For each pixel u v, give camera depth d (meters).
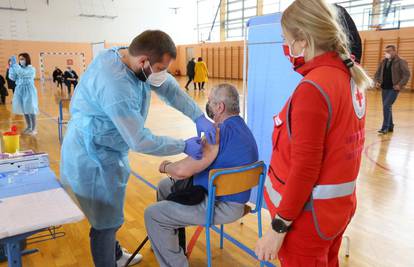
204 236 2.40
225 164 1.69
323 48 0.95
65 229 2.47
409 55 10.95
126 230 2.48
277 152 1.06
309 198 0.97
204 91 12.06
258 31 2.26
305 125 0.89
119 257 2.04
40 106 8.61
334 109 0.89
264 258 1.00
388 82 5.27
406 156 4.25
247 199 1.74
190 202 1.66
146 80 1.45
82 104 1.45
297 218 0.99
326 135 0.92
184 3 21.05
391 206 2.84
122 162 1.60
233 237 2.39
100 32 18.80
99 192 1.54
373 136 5.30
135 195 3.14
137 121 1.37
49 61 17.70
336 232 1.01
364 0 12.29
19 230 0.99
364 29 12.45
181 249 1.76
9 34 16.55
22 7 16.59
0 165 1.52
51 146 4.73
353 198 1.05
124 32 19.48
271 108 2.27
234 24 18.27
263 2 16.28
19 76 5.27
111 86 1.33
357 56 1.26
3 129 5.88
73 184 1.54
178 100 1.83
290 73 2.10
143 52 1.34
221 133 1.69
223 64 18.86
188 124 6.50
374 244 2.26
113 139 1.49
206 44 19.77
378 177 3.53
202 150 1.63
